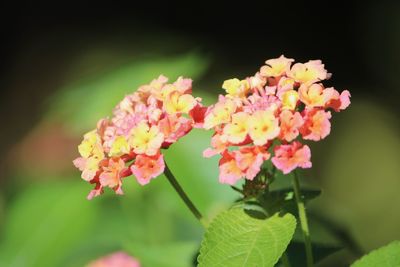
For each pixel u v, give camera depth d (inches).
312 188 15.3
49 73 45.8
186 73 20.7
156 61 20.9
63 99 21.9
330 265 22.6
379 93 46.6
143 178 14.0
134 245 18.2
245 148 13.8
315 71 14.2
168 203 19.9
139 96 14.9
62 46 46.7
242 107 14.1
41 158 24.4
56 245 20.4
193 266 17.5
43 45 46.8
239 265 14.1
